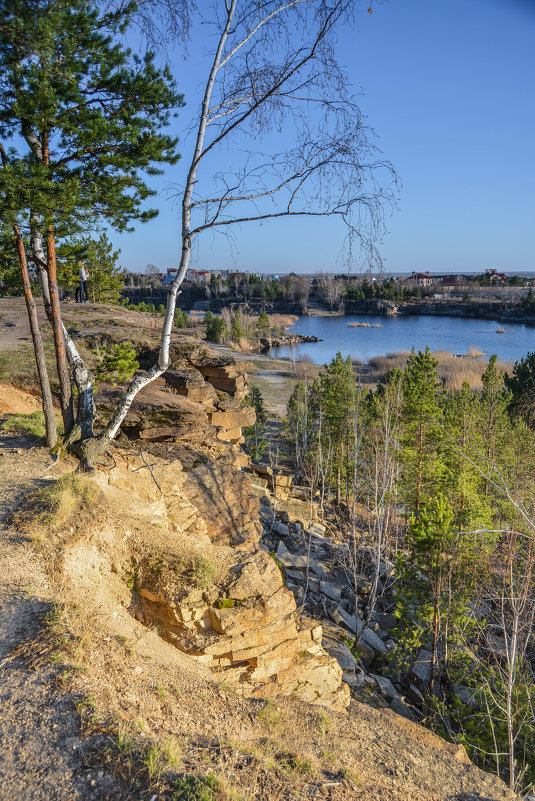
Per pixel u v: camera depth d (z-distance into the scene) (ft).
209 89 28.12
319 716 27.78
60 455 42.01
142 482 41.73
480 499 79.71
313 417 143.02
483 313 527.40
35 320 43.86
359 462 111.75
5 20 25.58
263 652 29.66
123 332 74.28
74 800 15.93
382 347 308.81
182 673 25.61
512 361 247.91
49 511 31.53
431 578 63.10
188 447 52.60
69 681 20.77
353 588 74.38
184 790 16.99
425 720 53.36
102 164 35.65
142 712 21.01
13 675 20.70
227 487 48.78
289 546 78.02
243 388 72.38
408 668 61.31
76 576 28.07
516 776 46.98
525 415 130.82
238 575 31.17
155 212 38.96
